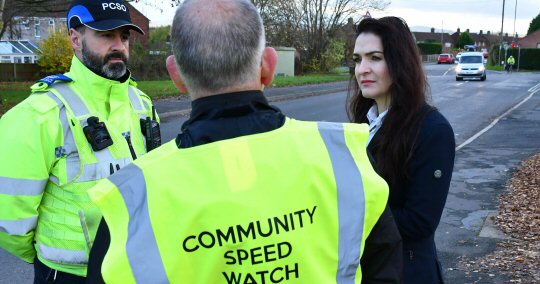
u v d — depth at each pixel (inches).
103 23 87.9
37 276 89.4
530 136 458.0
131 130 94.5
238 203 50.3
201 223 49.7
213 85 54.0
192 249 49.7
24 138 82.1
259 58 55.2
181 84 59.0
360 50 92.4
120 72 91.1
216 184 50.7
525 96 863.7
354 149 55.9
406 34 90.3
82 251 85.3
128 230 49.3
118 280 48.0
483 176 307.0
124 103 93.7
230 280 50.7
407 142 82.7
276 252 51.2
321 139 55.7
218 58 52.4
